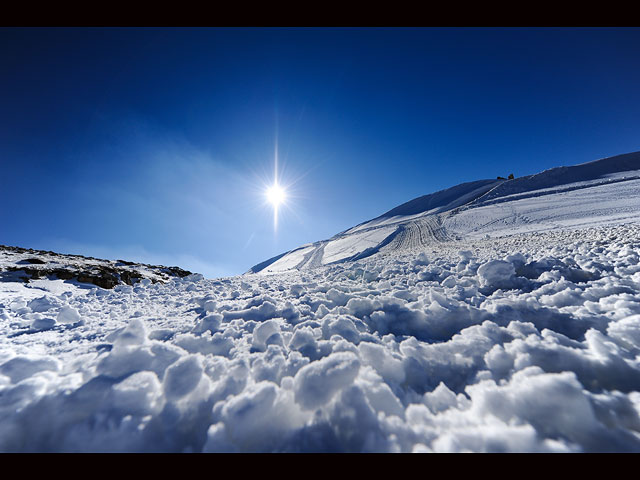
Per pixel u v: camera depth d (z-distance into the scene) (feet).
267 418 4.36
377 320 8.86
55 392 4.88
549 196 129.59
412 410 4.44
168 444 4.15
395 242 115.03
